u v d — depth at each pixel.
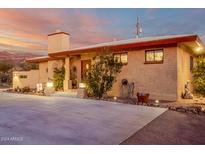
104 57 11.07
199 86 9.80
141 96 9.54
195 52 14.40
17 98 11.50
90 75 11.44
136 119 6.15
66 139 4.19
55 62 16.69
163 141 4.24
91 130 4.88
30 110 7.40
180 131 5.02
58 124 5.39
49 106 8.39
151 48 11.19
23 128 4.95
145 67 11.41
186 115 6.95
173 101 10.19
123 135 4.55
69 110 7.47
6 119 5.91
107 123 5.59
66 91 14.10
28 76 19.50
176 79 10.30
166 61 10.66
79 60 15.07
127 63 12.14
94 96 11.34
